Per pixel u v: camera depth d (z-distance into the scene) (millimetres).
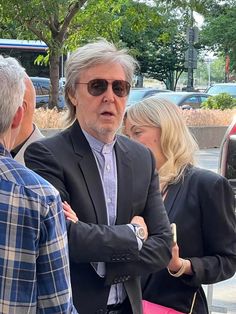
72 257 2568
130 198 2742
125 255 2615
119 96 2783
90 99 2758
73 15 16516
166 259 2781
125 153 2801
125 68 2809
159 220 2816
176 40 41125
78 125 2770
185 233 3250
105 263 2641
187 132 3377
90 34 17297
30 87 3428
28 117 3434
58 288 2104
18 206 2045
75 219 2588
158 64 42531
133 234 2635
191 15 17422
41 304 2098
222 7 34406
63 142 2717
